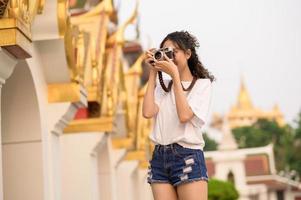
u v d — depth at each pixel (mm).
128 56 32094
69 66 10844
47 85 11062
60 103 11062
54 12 10109
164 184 6328
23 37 8023
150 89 6395
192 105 6262
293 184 67938
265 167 66438
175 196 6328
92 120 14297
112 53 16828
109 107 14352
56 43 10469
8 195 10414
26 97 10359
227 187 46469
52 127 11086
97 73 13586
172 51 6301
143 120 21062
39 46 10516
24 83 10195
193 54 6574
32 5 8898
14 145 10500
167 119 6332
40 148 10492
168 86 6484
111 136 18172
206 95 6367
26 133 10484
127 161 21188
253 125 115250
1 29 7766
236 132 112625
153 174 6391
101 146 15203
